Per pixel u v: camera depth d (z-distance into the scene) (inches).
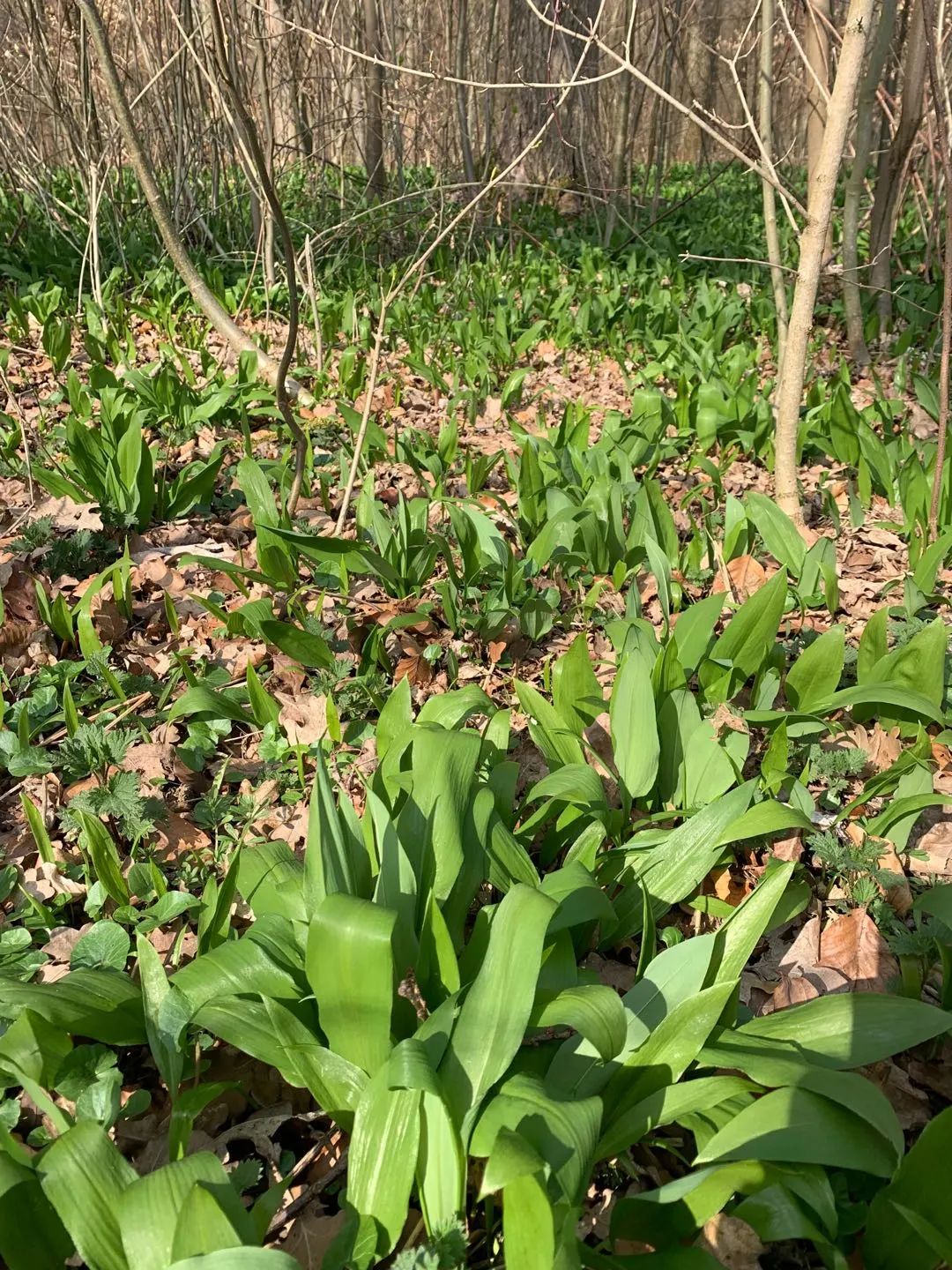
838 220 408.8
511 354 240.5
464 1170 47.3
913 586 115.0
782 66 294.8
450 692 83.4
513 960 52.8
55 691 101.4
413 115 401.7
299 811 88.7
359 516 128.2
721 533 150.3
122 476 135.9
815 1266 52.9
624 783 79.9
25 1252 45.7
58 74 286.5
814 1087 50.6
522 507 140.6
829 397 194.2
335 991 52.4
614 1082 55.9
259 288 282.7
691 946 59.4
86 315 245.6
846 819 86.7
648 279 318.0
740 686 97.3
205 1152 45.2
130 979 63.2
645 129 601.6
